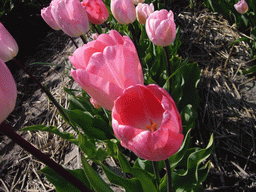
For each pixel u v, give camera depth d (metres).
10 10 1.66
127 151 0.71
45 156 0.29
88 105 0.75
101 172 0.69
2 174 0.90
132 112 0.34
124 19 0.58
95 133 0.67
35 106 1.16
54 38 1.65
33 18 1.79
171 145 0.28
